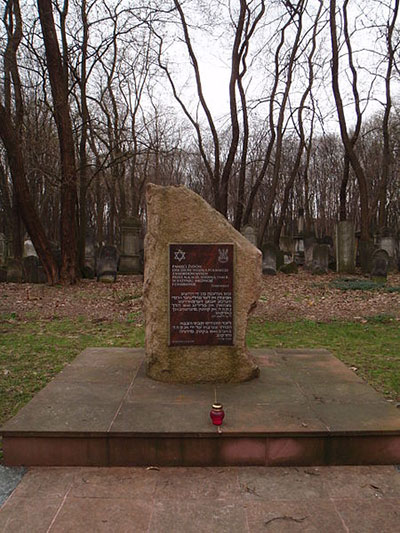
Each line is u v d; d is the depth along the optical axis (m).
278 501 2.88
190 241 4.44
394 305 10.53
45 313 9.60
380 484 3.08
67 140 14.21
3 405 4.45
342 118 20.08
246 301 4.46
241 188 22.36
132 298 11.45
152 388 4.26
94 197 39.78
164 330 4.46
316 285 14.22
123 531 2.57
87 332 7.78
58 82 13.86
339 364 5.14
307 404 3.88
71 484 3.08
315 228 47.09
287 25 20.89
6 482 3.12
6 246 22.81
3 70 15.78
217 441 3.31
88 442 3.31
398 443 3.35
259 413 3.67
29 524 2.63
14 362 5.90
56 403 3.86
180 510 2.78
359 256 21.25
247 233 21.03
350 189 45.41
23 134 17.80
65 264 14.59
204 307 4.45
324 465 3.34
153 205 4.48
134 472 3.24
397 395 4.77
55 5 14.70
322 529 2.60
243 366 4.48
